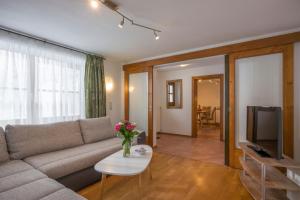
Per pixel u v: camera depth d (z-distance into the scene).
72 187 2.14
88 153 2.44
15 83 2.70
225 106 3.11
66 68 3.46
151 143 4.20
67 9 2.03
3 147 2.07
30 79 2.89
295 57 2.54
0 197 1.31
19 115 2.74
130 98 4.64
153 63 4.14
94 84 3.91
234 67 3.01
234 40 3.01
